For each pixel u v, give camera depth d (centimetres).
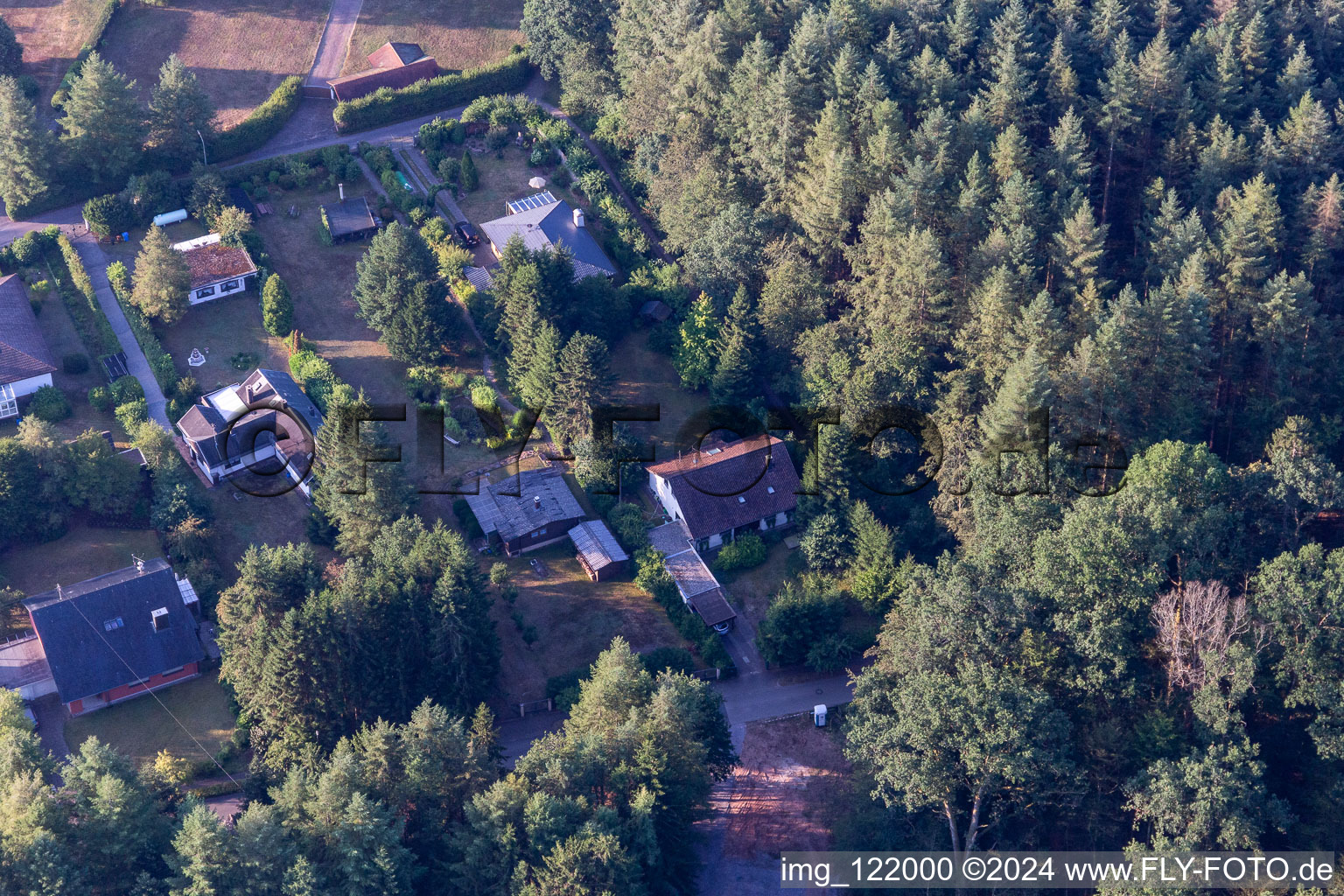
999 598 9025
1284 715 8981
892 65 14125
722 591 11656
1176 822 8206
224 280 13675
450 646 10169
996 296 11431
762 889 9644
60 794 8575
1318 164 13300
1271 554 9988
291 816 8619
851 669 11319
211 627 11006
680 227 13738
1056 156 13200
